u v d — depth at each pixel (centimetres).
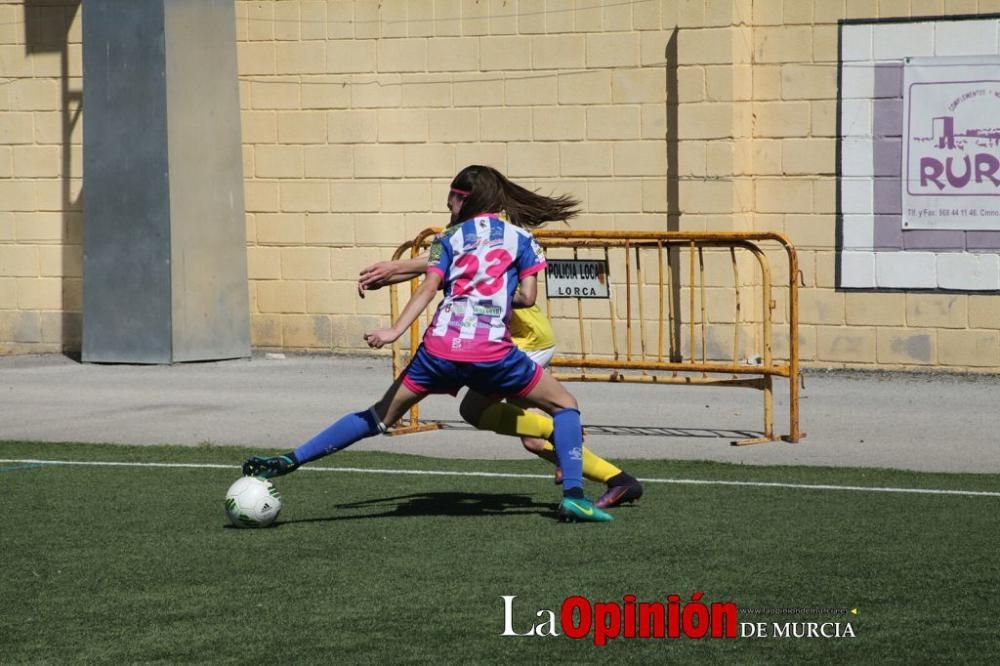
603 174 5191
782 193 5022
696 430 3828
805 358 5034
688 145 5028
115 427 3894
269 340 5606
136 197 5284
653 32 5100
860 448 3512
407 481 3061
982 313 4825
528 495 2884
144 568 2253
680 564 2256
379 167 5441
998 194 4766
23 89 5741
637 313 5138
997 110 4759
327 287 5525
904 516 2636
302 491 2941
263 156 5559
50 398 4491
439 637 1870
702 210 5025
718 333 5031
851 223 4950
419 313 2458
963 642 1839
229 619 1961
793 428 3603
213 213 5366
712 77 4988
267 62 5522
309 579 2173
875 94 4894
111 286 5347
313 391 4600
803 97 4975
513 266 2505
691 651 1811
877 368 4959
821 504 2761
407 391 2512
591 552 2338
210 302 5378
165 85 5203
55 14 5684
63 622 1955
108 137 5306
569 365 3828
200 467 3231
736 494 2872
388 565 2256
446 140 5366
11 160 5778
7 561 2309
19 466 3250
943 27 4806
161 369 5194
